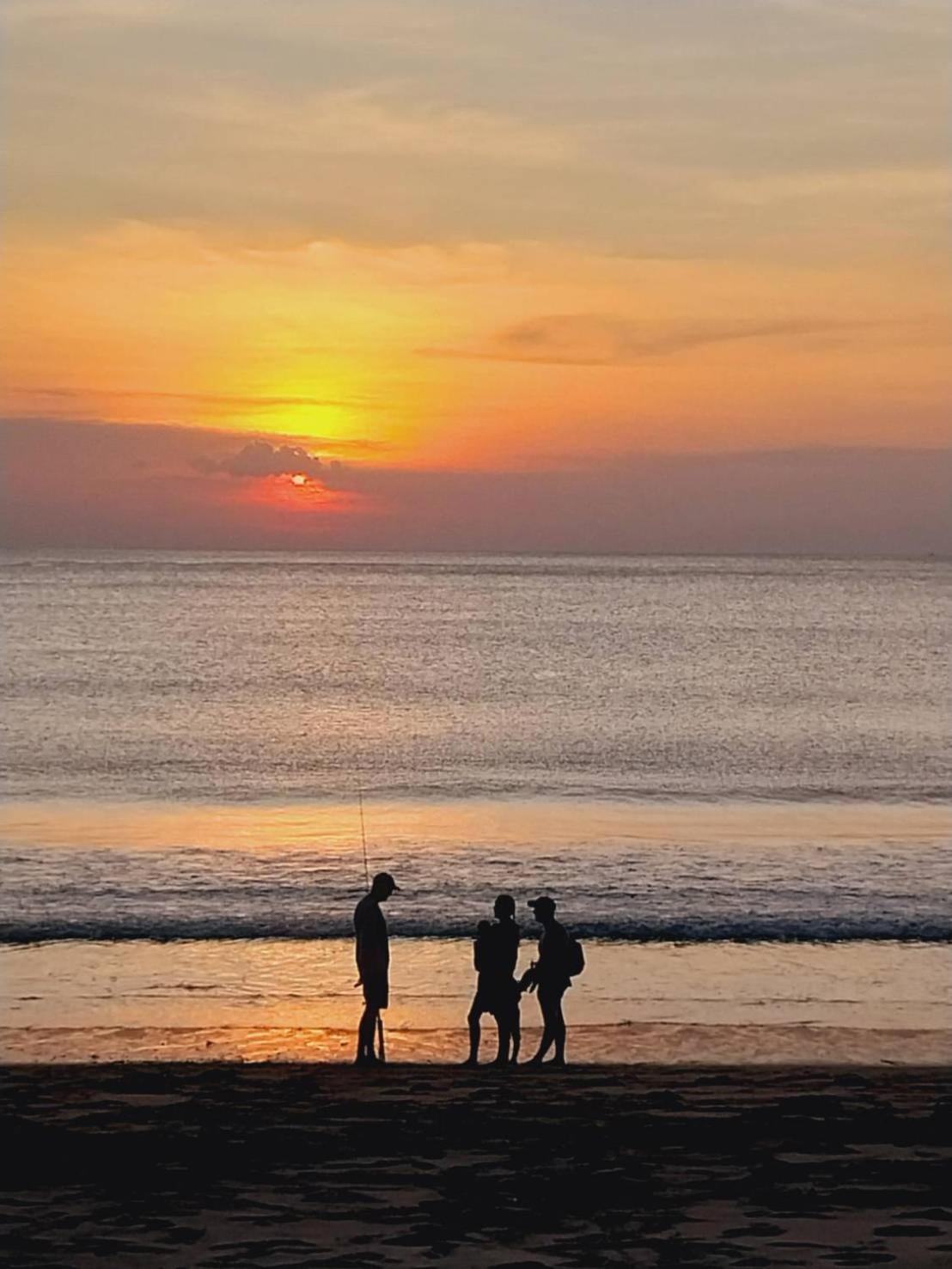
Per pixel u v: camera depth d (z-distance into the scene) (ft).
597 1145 35.29
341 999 62.80
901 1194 29.55
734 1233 26.32
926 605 462.19
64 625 342.03
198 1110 40.88
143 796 132.98
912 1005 61.82
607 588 581.94
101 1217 27.55
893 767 155.94
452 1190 29.94
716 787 140.87
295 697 220.64
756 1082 47.16
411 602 460.96
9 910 80.69
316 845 104.88
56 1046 54.65
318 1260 24.50
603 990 64.49
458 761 159.84
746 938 75.00
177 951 71.56
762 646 306.55
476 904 83.87
